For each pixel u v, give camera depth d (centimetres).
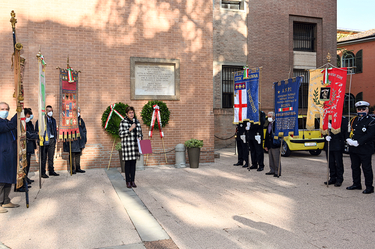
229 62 1783
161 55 1062
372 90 2483
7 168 540
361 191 679
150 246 392
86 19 991
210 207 560
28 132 702
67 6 977
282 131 835
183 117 1086
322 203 582
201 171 942
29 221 487
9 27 933
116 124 991
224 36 1777
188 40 1091
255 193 661
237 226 462
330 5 2008
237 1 1823
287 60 1902
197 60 1101
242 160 1062
